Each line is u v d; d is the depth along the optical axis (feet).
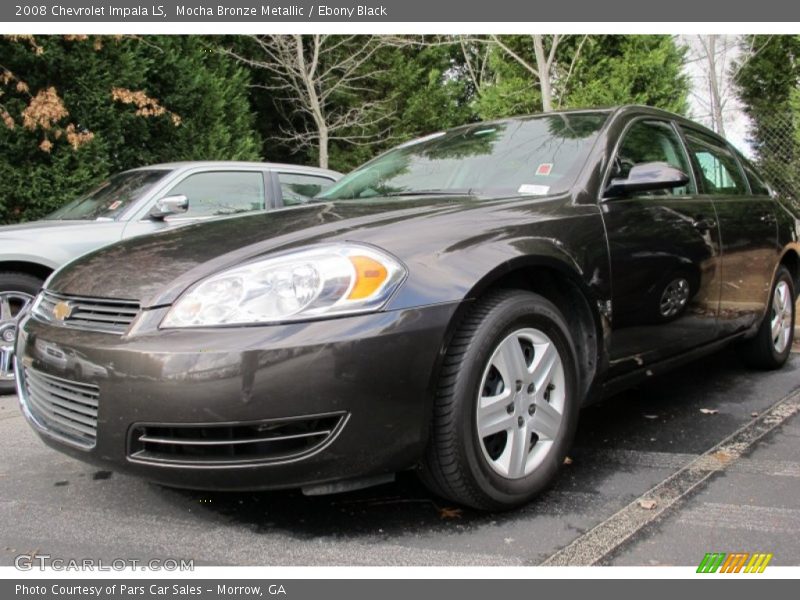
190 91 34.63
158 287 7.49
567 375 8.87
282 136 54.85
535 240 8.57
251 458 7.07
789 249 14.94
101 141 29.07
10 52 26.76
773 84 38.09
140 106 30.25
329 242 7.64
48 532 8.14
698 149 13.14
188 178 18.13
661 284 10.44
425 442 7.49
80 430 7.75
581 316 9.38
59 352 7.70
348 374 6.95
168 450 7.24
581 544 7.68
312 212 9.59
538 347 8.57
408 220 8.33
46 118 25.77
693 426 11.72
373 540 7.84
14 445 11.35
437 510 8.54
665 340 10.84
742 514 8.34
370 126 54.39
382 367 7.09
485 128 12.35
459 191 10.57
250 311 7.02
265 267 7.30
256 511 8.61
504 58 36.65
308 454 7.06
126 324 7.48
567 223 9.09
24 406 8.89
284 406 6.86
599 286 9.25
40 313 8.64
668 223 10.73
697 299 11.46
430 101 57.41
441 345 7.41
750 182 14.73
